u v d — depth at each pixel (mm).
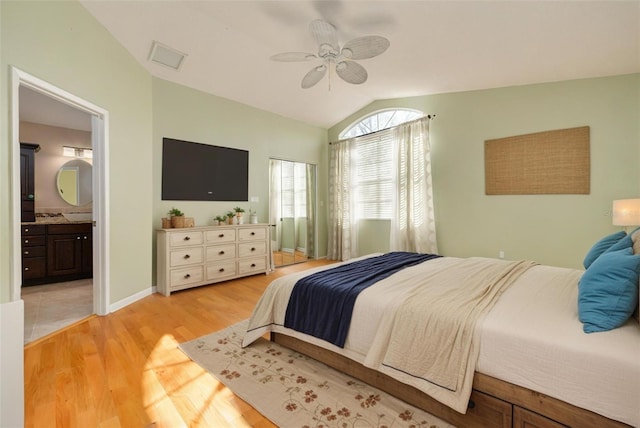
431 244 4402
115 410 1484
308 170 5711
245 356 2035
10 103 1928
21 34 2014
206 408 1507
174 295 3465
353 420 1415
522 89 3738
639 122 3104
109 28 2814
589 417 1037
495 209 3975
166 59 3348
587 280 1327
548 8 2186
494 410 1241
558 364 1105
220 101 4293
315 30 2270
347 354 1711
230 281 4121
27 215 4035
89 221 4301
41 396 1589
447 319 1389
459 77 3662
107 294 2836
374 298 1680
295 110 5074
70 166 4637
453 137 4293
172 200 3775
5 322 853
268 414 1455
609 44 2594
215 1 2545
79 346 2174
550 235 3600
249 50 3344
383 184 5180
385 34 2768
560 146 3498
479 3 2232
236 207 4496
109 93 2859
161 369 1867
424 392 1391
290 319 2045
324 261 5637
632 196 3152
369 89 4410
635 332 1152
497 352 1234
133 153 3209
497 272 2176
